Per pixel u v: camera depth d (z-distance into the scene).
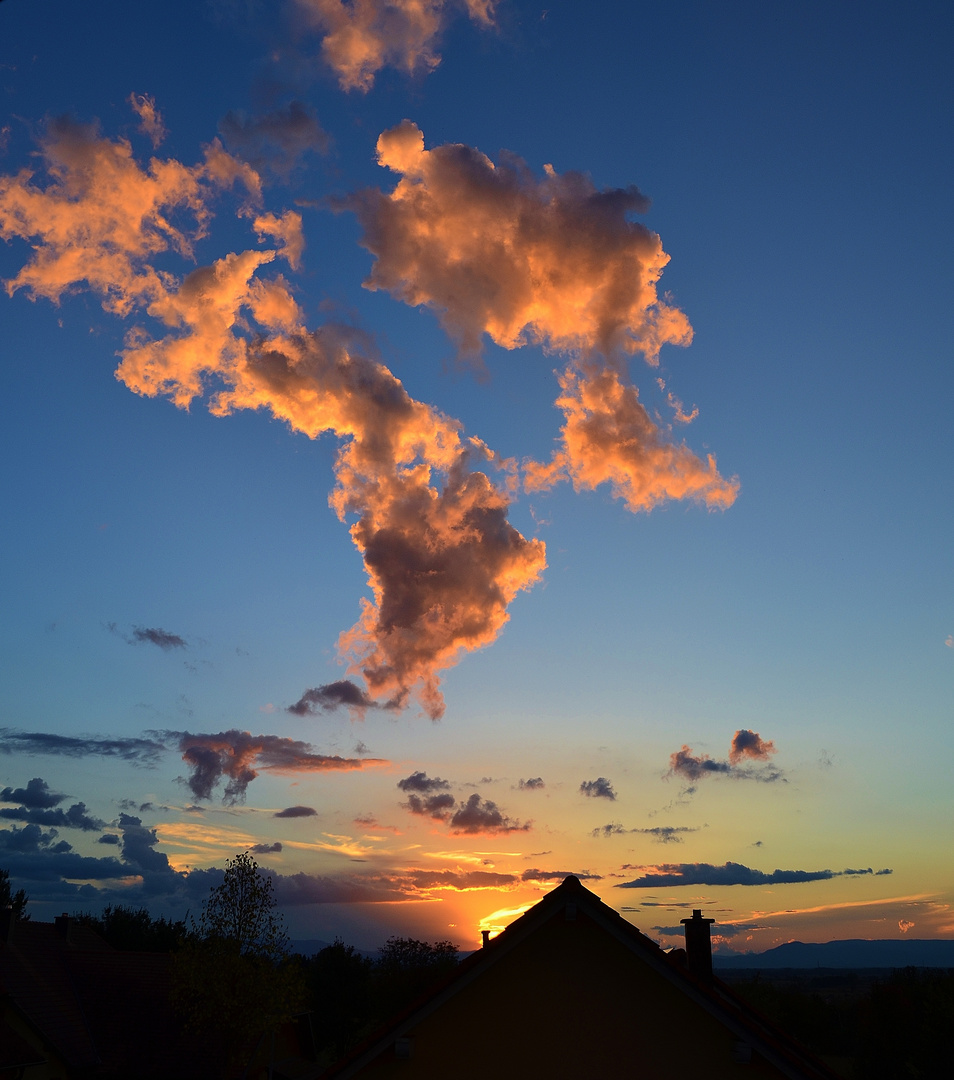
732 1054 12.67
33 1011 35.22
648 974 13.25
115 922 76.50
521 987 13.30
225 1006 36.88
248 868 39.47
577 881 13.70
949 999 45.03
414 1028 13.23
